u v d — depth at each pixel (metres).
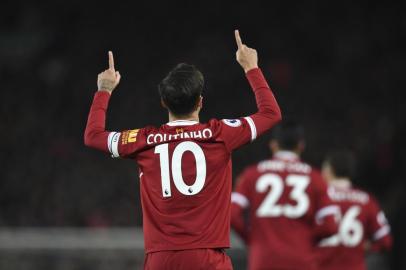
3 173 60.16
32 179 59.25
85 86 77.12
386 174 58.09
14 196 57.22
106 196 56.72
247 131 13.59
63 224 52.84
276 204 22.25
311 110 72.50
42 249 32.84
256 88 14.09
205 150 13.50
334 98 74.56
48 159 63.00
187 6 85.00
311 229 22.47
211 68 77.62
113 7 85.12
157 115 71.56
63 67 79.56
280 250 22.08
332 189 24.70
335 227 22.28
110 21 84.44
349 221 24.44
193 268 13.16
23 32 83.31
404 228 40.41
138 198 56.91
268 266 22.09
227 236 13.55
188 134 13.59
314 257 23.56
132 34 83.38
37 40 82.75
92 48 82.00
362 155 59.75
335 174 25.00
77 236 33.19
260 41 82.69
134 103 73.12
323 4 84.62
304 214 22.22
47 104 73.69
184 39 83.19
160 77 79.38
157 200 13.51
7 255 32.69
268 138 61.22
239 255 32.75
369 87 76.38
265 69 79.19
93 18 84.62
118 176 59.00
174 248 13.25
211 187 13.44
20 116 70.56
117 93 74.94
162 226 13.41
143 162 13.69
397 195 49.97
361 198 24.75
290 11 84.50
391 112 71.25
